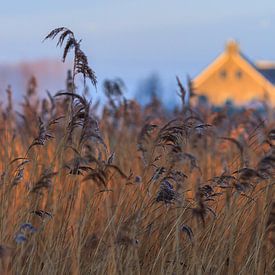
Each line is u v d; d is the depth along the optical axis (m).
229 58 75.31
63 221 7.20
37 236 7.10
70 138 7.29
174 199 7.09
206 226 7.66
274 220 6.82
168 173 7.29
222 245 7.22
